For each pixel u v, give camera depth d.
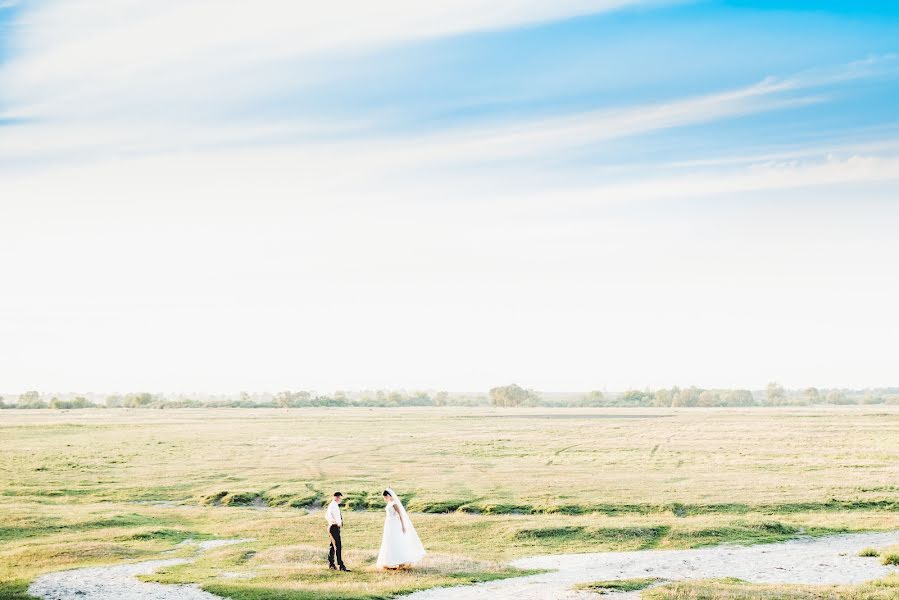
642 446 96.00
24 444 103.06
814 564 31.92
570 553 36.28
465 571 29.92
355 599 23.62
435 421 171.75
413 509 52.12
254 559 33.16
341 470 73.31
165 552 35.81
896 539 39.06
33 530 41.81
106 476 69.56
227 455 88.81
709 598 23.59
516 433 125.31
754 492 54.31
